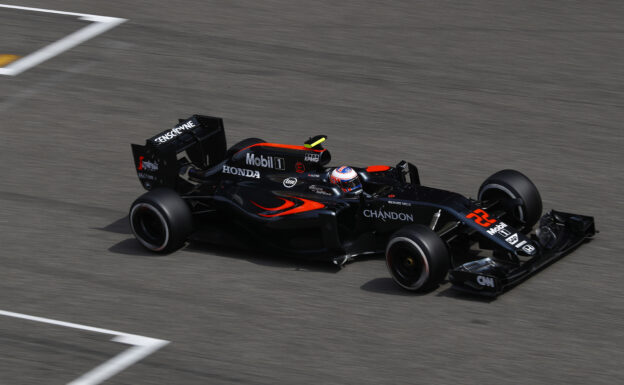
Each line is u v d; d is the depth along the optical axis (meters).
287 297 35.78
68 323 34.19
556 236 38.31
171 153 41.53
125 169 48.69
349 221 39.16
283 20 67.81
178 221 38.66
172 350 32.22
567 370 30.39
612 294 35.19
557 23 66.69
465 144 50.47
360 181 39.47
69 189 46.59
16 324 34.16
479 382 29.89
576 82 57.78
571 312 33.97
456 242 37.88
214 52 62.94
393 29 66.06
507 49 62.59
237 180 41.22
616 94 56.06
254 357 31.67
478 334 32.62
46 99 57.16
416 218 37.38
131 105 56.12
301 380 30.30
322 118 53.91
